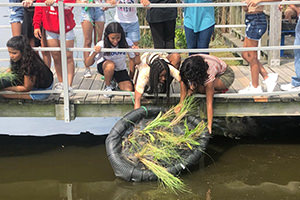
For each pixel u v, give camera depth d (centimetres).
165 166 493
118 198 462
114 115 562
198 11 576
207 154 562
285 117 683
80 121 688
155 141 512
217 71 527
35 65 524
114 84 577
